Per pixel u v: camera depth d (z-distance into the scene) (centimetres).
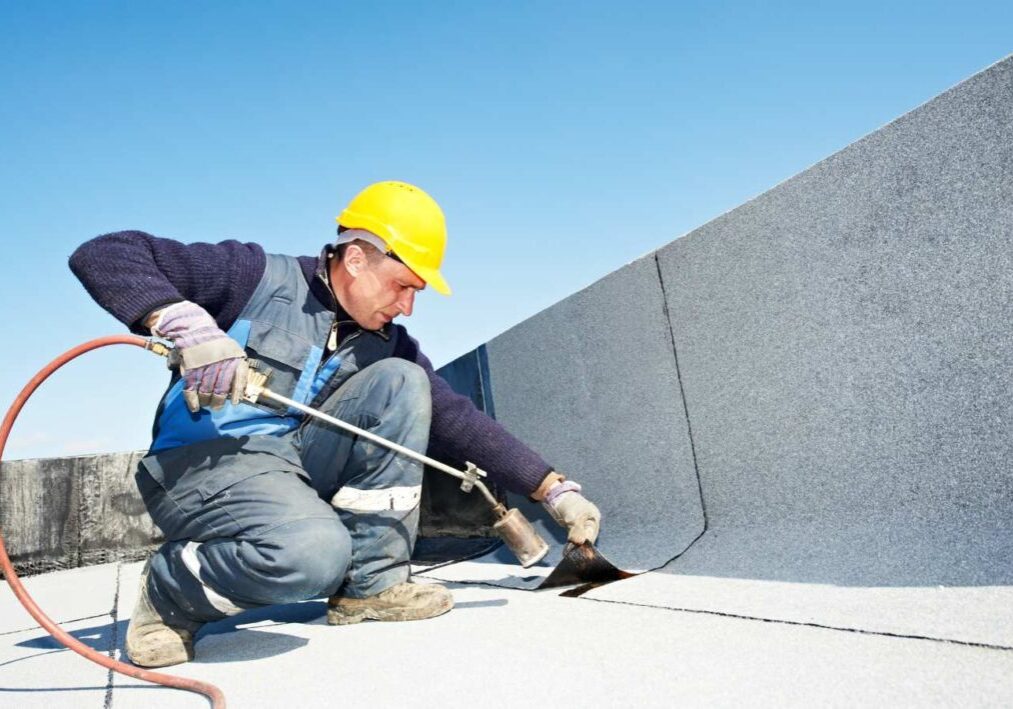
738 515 227
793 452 211
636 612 162
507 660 131
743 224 225
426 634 159
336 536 155
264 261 175
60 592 327
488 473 212
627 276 268
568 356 297
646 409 260
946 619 125
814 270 204
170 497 158
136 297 144
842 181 197
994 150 163
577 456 291
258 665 147
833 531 194
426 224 185
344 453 184
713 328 234
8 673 159
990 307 166
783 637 128
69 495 458
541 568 243
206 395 144
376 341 196
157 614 157
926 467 180
